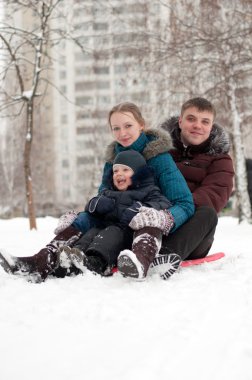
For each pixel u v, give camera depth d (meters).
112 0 12.30
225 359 1.67
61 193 48.16
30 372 1.51
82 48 10.49
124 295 2.43
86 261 2.79
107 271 2.94
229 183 3.62
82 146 43.78
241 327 2.02
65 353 1.67
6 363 1.58
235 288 2.69
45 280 2.81
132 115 3.39
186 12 11.47
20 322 2.00
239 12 10.91
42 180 31.50
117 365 1.57
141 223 2.83
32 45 9.60
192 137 3.67
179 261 2.86
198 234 3.14
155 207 3.03
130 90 14.42
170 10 11.70
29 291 2.48
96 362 1.59
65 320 2.03
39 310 2.15
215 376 1.54
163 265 2.85
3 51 10.22
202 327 1.99
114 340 1.80
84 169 37.84
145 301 2.34
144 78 12.09
